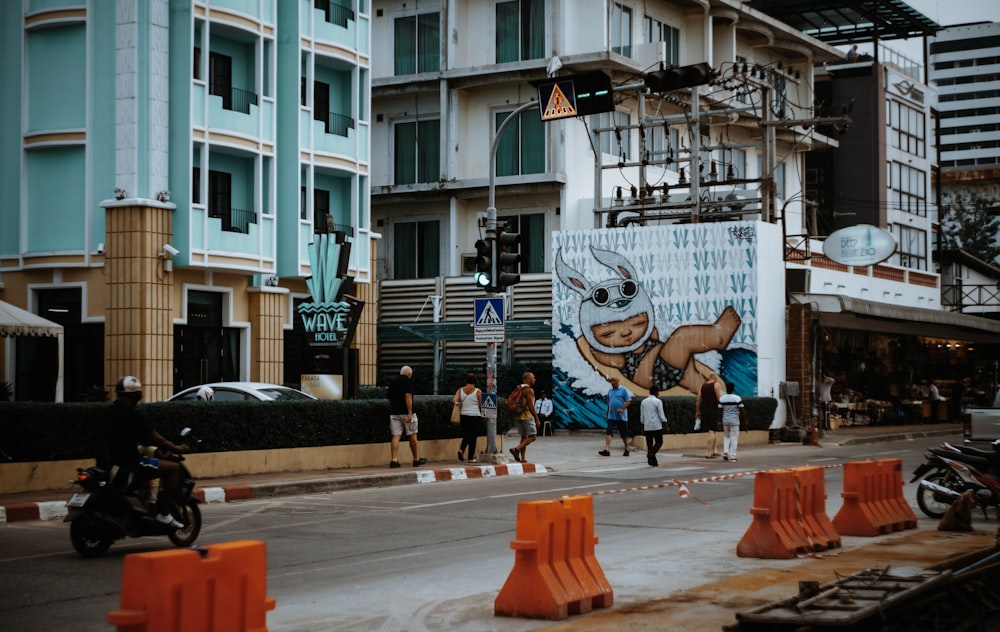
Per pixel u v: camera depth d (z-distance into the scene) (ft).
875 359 151.02
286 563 39.52
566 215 135.95
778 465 86.94
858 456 97.30
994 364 176.35
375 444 77.66
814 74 190.39
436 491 66.18
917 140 202.49
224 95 106.22
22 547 43.39
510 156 140.05
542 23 138.62
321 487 65.92
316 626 29.14
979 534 46.73
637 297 120.26
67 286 100.63
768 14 189.78
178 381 102.17
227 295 106.42
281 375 110.63
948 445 54.13
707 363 116.57
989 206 351.25
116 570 37.91
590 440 112.16
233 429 67.87
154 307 97.71
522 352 137.18
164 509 41.81
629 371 120.47
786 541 39.88
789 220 177.06
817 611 26.99
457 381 135.13
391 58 146.82
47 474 59.16
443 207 143.95
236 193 107.65
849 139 187.73
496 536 46.75
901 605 28.27
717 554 41.04
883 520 47.42
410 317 141.90
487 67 138.10
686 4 150.51
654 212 138.41
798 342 118.01
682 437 104.83
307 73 114.42
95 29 100.17
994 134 556.10
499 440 87.04
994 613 32.94
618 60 132.77
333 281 88.63
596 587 30.89
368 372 121.90
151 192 98.12
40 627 29.14
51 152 101.91
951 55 565.53
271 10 109.09
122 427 41.16
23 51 102.27
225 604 19.65
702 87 148.15
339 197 121.70
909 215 197.47
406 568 38.52
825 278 141.79
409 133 145.79
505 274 80.23
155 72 98.89
